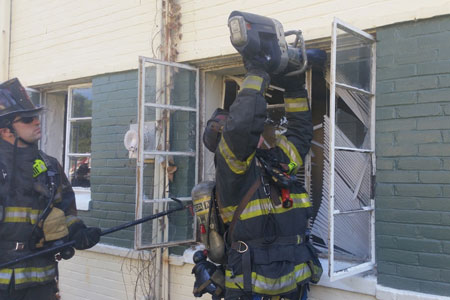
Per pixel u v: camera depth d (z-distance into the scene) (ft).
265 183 8.60
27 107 10.84
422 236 9.42
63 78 17.84
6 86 10.71
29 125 10.54
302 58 9.13
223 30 13.32
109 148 16.14
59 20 18.28
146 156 13.65
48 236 10.37
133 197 15.28
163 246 13.16
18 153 10.39
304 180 11.93
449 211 9.14
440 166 9.27
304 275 8.56
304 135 9.83
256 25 8.14
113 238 15.79
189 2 14.07
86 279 16.58
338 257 9.94
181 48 14.20
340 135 10.05
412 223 9.55
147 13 15.31
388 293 9.71
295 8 11.80
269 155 9.06
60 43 18.20
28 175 10.32
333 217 9.20
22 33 19.94
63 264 17.35
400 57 9.85
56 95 20.10
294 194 8.93
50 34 18.65
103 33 16.65
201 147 14.26
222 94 14.73
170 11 14.37
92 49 17.01
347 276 9.42
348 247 10.02
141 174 12.73
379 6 10.33
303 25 11.64
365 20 10.34
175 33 14.33
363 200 10.22
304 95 9.95
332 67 9.16
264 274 8.10
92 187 16.60
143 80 12.84
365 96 10.28
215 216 9.09
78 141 18.25
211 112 14.55
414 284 9.49
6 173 10.02
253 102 7.89
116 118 16.01
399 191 9.73
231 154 8.02
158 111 13.89
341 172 9.96
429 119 9.44
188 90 13.99
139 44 15.52
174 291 14.20
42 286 10.45
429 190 9.37
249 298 8.25
